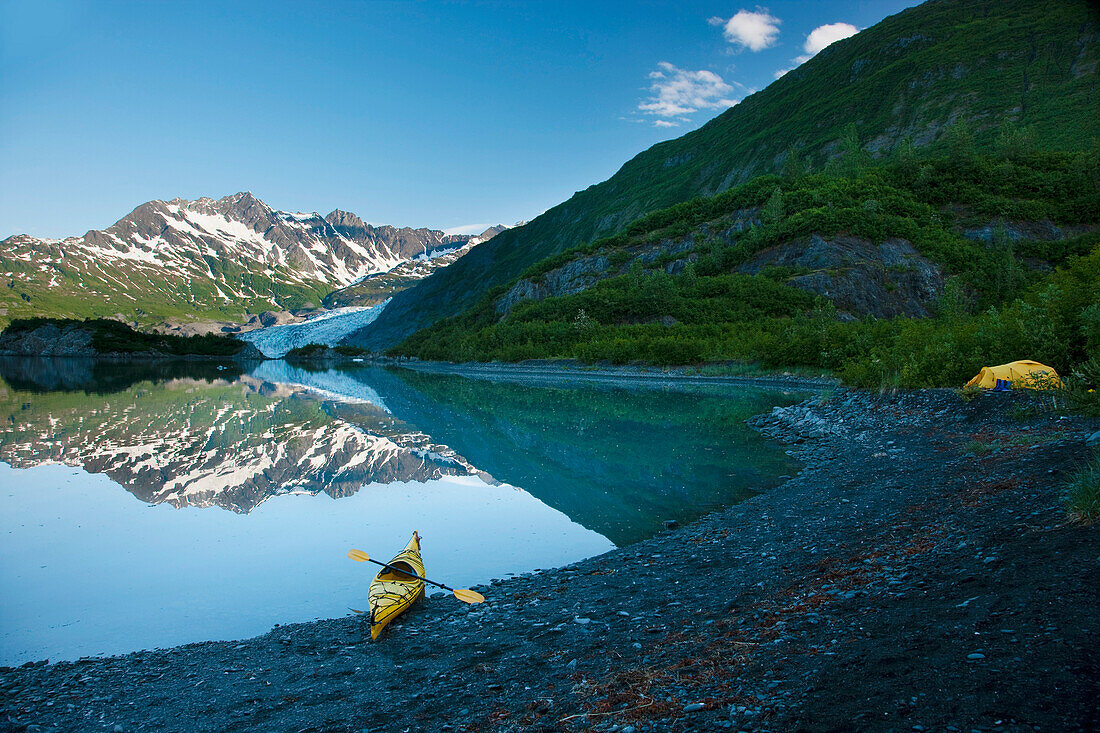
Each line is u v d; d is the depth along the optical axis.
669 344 72.19
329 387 66.81
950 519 9.45
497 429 30.53
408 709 6.04
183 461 23.91
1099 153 102.12
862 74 196.12
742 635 6.47
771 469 18.84
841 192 106.38
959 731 3.71
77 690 7.45
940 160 113.31
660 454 22.20
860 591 7.06
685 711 4.83
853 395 27.39
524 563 11.91
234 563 12.55
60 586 11.35
